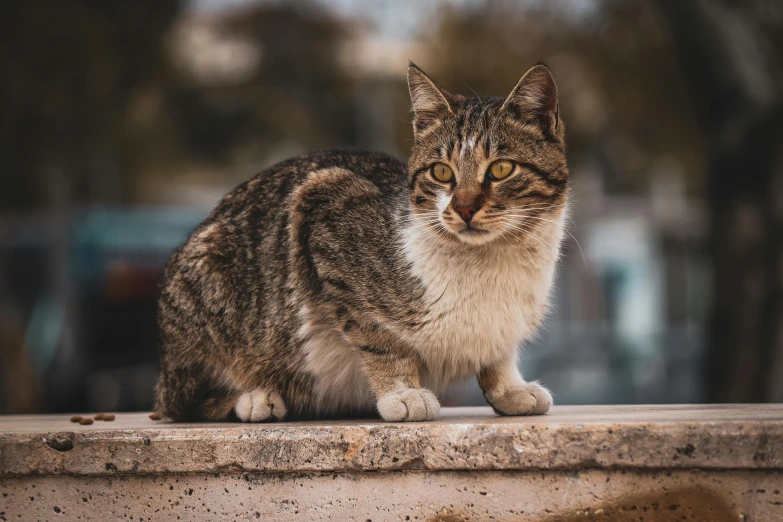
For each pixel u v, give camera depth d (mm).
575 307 24719
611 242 26047
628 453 3814
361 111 24062
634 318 26016
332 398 5055
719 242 11867
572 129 18219
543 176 4684
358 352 4750
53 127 18438
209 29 24000
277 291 4910
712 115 12180
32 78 17641
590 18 17203
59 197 20625
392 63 22359
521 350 5242
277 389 5020
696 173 20797
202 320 5035
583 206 24219
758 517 3766
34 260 20109
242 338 4973
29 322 18016
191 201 26688
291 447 4125
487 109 4730
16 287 19969
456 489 4020
